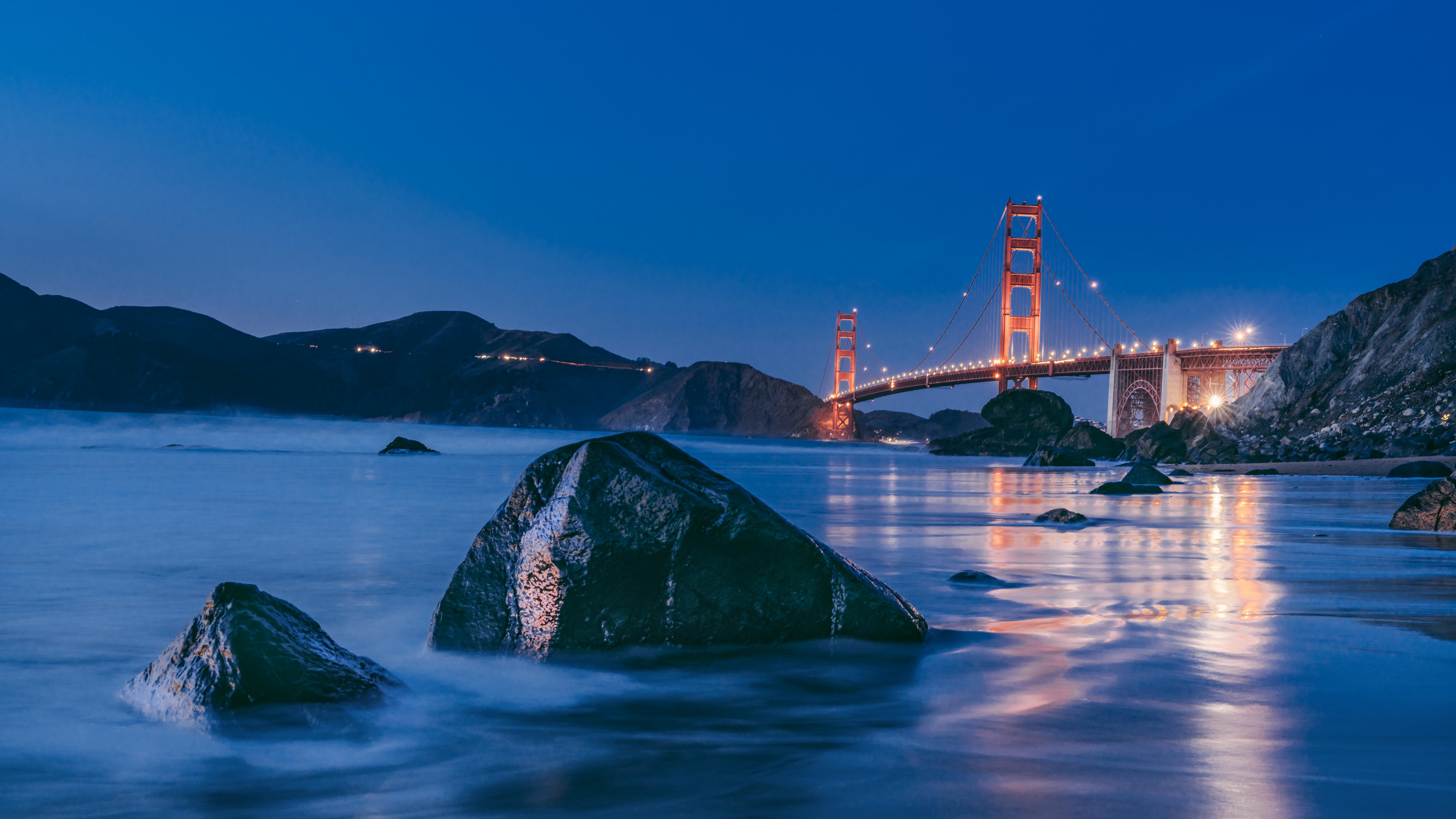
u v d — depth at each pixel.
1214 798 2.77
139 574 7.69
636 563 4.75
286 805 2.82
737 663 4.64
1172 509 17.09
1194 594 6.86
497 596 4.89
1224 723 3.57
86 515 13.11
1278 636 5.27
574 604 4.71
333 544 9.94
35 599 6.54
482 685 4.25
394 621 5.78
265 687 3.61
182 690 3.71
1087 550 9.95
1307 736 3.39
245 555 8.95
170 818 2.72
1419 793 2.80
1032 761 3.15
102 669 4.57
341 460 37.62
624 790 2.93
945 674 4.43
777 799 2.82
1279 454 47.78
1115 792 2.83
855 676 4.40
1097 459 62.56
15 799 2.88
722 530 4.82
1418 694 3.97
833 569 4.96
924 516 14.99
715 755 3.28
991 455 75.12
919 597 6.72
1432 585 7.29
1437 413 47.84
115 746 3.38
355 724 3.61
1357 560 9.06
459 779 3.05
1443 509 12.16
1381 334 60.41
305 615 4.16
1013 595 6.82
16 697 4.04
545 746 3.41
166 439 61.88
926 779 2.98
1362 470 37.00
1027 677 4.35
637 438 5.43
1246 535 11.70
